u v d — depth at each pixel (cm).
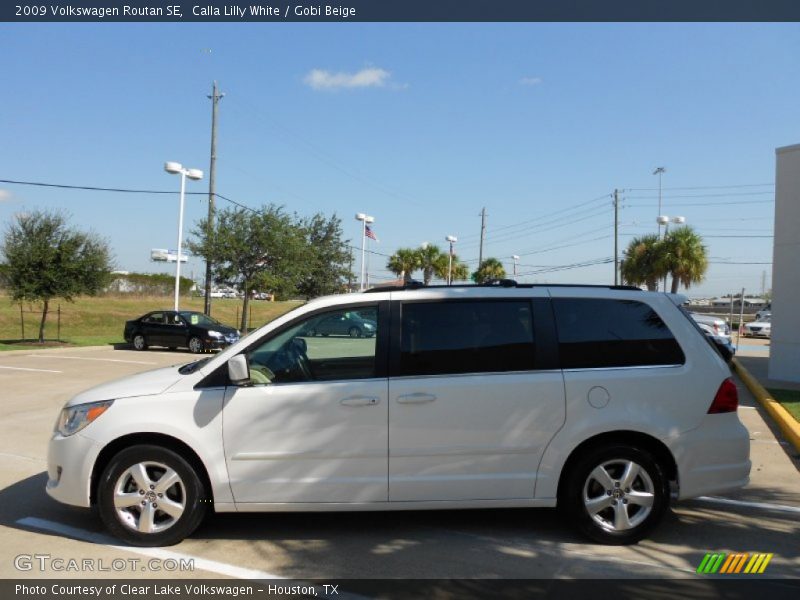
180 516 472
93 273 2303
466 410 474
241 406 471
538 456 477
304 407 471
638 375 484
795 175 1352
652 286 4150
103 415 474
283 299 3198
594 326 496
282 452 469
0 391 1256
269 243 2923
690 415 483
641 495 478
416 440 472
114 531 474
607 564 450
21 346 2205
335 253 3800
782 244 1373
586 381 480
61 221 2269
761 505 585
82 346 2270
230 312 4375
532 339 489
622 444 480
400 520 534
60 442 483
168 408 471
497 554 466
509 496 478
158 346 2275
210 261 2927
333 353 489
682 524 532
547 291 504
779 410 992
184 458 473
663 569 443
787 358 1373
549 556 463
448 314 493
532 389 477
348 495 472
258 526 520
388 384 475
